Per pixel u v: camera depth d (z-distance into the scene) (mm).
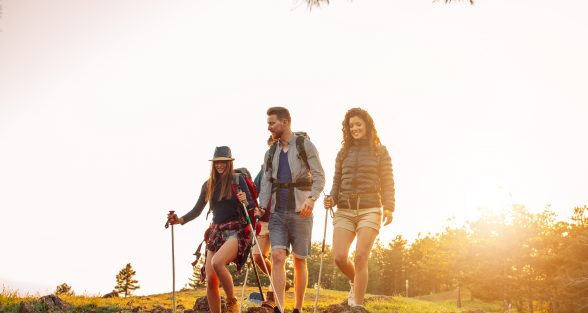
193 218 6406
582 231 37375
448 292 74000
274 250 6727
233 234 6148
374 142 6680
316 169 6750
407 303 22203
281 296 6562
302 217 6805
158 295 20500
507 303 39469
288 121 7012
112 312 9391
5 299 9656
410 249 91312
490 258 38844
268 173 7023
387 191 6535
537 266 37062
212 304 6324
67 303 9570
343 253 6629
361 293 6352
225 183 6199
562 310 36188
